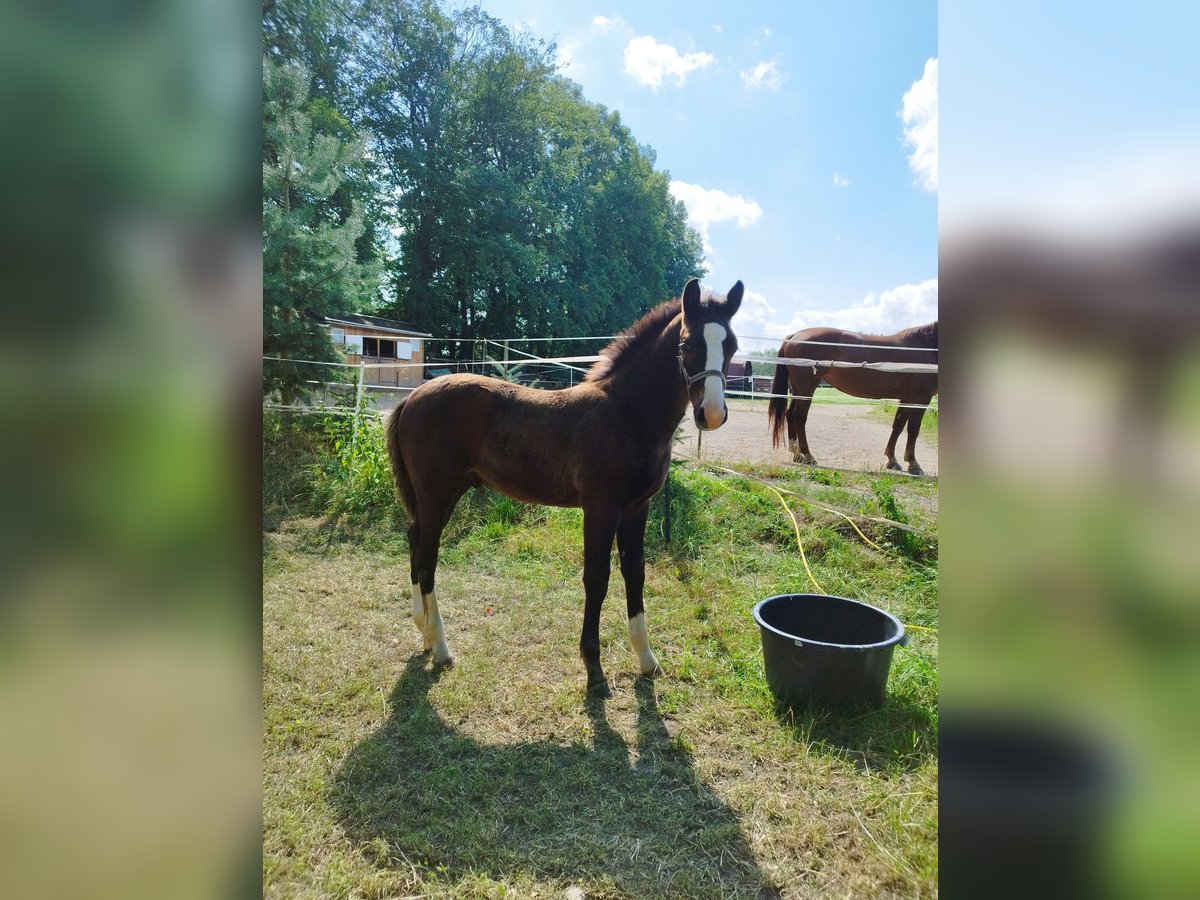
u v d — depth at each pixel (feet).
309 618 11.08
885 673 8.01
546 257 67.67
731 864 5.86
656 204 90.27
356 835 6.11
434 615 9.57
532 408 9.30
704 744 7.65
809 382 21.74
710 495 17.26
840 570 13.30
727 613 11.39
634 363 9.04
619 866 5.81
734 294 8.57
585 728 7.95
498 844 6.04
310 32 39.34
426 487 9.68
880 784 6.88
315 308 21.38
